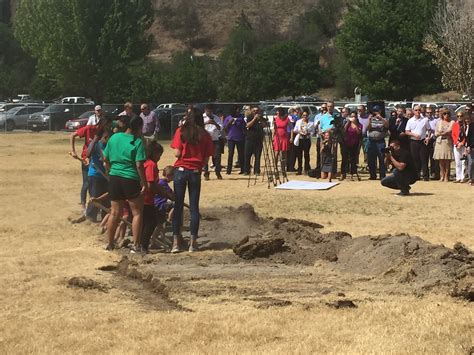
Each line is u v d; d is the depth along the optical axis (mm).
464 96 60469
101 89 53656
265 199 17844
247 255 10883
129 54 52562
